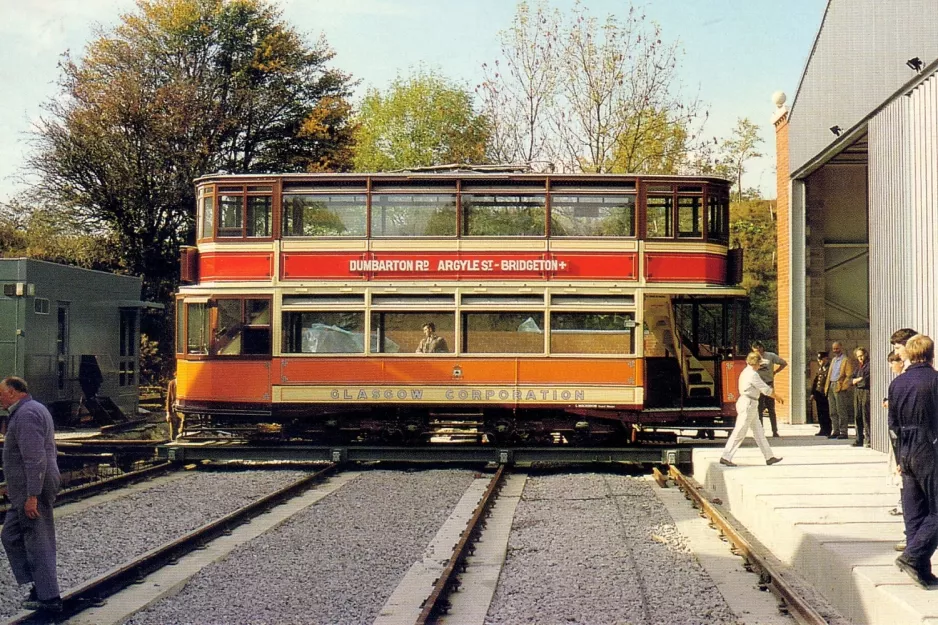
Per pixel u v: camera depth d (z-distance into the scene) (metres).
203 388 18.03
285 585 8.95
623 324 17.59
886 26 16.36
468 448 17.86
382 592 8.70
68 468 18.62
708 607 8.09
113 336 28.94
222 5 47.50
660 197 17.83
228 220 18.16
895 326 15.88
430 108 49.84
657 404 17.55
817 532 9.51
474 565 9.77
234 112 46.53
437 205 17.83
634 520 12.32
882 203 16.64
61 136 43.84
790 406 24.50
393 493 14.79
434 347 17.66
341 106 50.28
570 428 17.80
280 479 16.59
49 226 44.78
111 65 45.84
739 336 17.73
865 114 17.52
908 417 7.91
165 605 8.27
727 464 14.76
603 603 8.23
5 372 23.05
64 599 8.02
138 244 45.31
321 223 17.95
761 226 58.34
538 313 17.61
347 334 17.78
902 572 7.80
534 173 17.80
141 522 12.27
